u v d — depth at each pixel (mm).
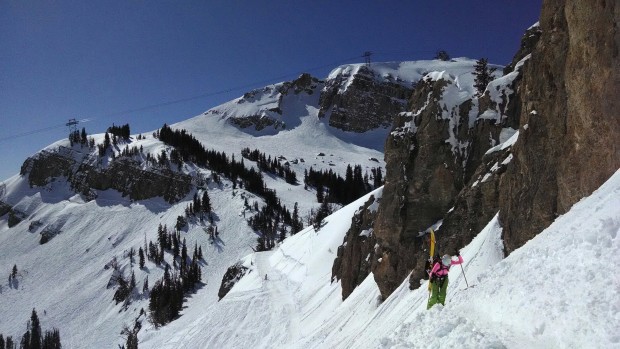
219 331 63000
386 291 30516
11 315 139000
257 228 159500
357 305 36469
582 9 13617
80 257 172875
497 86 27625
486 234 19500
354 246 45156
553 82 16422
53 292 149625
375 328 25938
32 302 145250
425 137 29344
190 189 196750
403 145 31391
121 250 168750
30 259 178500
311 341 38875
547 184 15906
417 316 11219
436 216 28297
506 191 19453
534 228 16250
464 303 10484
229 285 103875
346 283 45750
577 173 14141
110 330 118250
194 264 132750
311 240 85500
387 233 30734
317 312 52906
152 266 146875
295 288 71562
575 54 14039
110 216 198750
